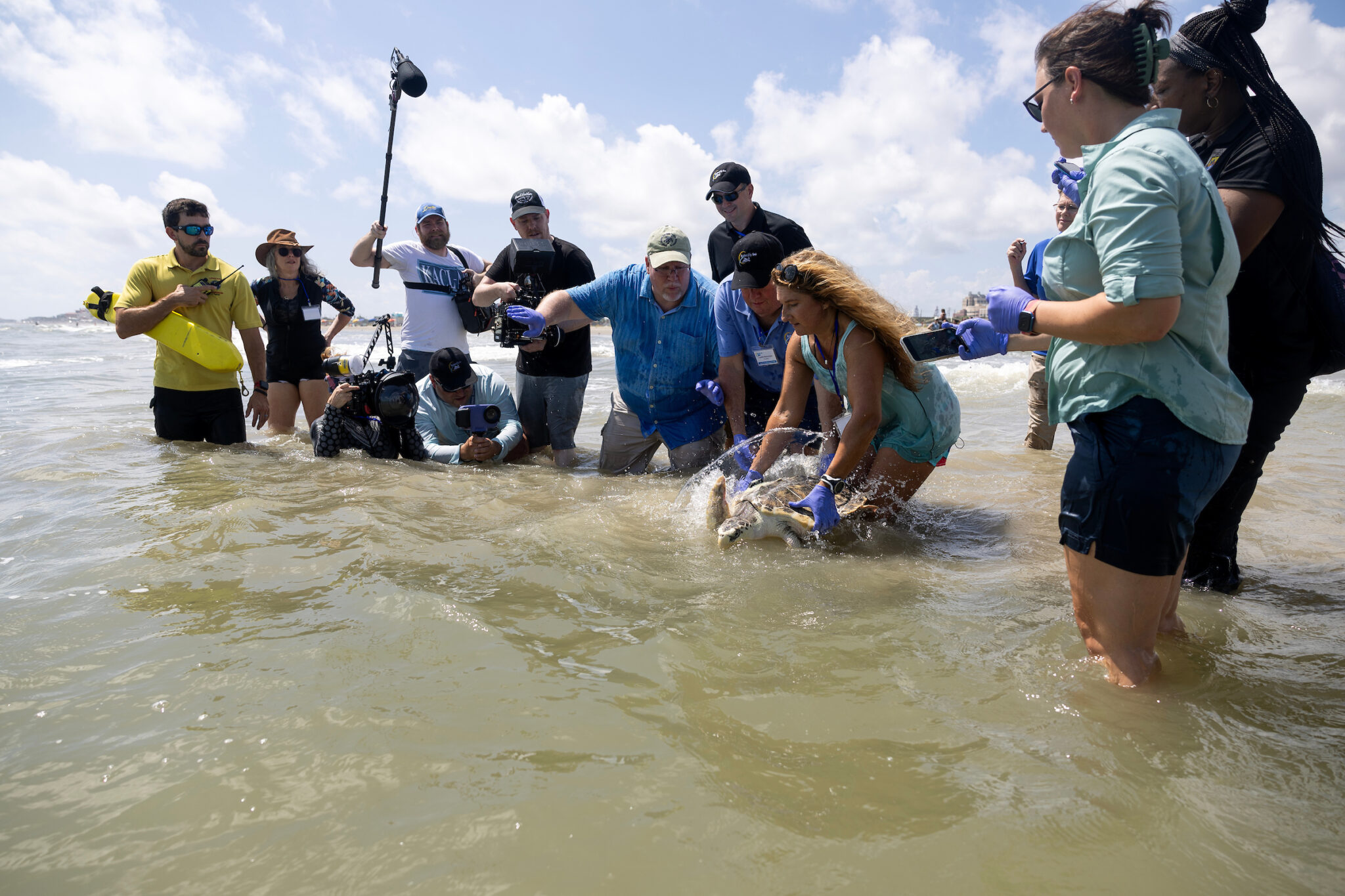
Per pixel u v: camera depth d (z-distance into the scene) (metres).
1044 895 1.24
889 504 3.88
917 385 3.56
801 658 2.14
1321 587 2.81
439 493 4.14
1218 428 1.88
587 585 2.73
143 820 1.43
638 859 1.33
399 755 1.63
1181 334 1.87
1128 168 1.82
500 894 1.24
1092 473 1.99
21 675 1.98
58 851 1.35
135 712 1.80
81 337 32.88
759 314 4.37
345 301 7.01
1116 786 1.54
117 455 5.12
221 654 2.10
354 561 2.88
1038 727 1.77
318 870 1.30
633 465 5.52
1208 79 2.55
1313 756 1.65
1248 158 2.44
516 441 5.65
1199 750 1.67
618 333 5.16
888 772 1.59
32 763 1.60
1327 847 1.35
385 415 5.25
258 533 3.21
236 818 1.43
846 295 3.34
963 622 2.42
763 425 5.13
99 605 2.44
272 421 6.79
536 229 5.82
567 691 1.92
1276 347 2.54
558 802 1.47
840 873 1.29
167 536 3.16
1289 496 4.25
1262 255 2.45
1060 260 2.05
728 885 1.26
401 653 2.11
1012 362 14.25
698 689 1.95
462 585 2.68
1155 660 2.04
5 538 3.16
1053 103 2.05
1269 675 2.05
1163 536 1.90
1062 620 2.42
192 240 5.66
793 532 3.37
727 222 5.43
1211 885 1.26
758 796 1.50
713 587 2.75
